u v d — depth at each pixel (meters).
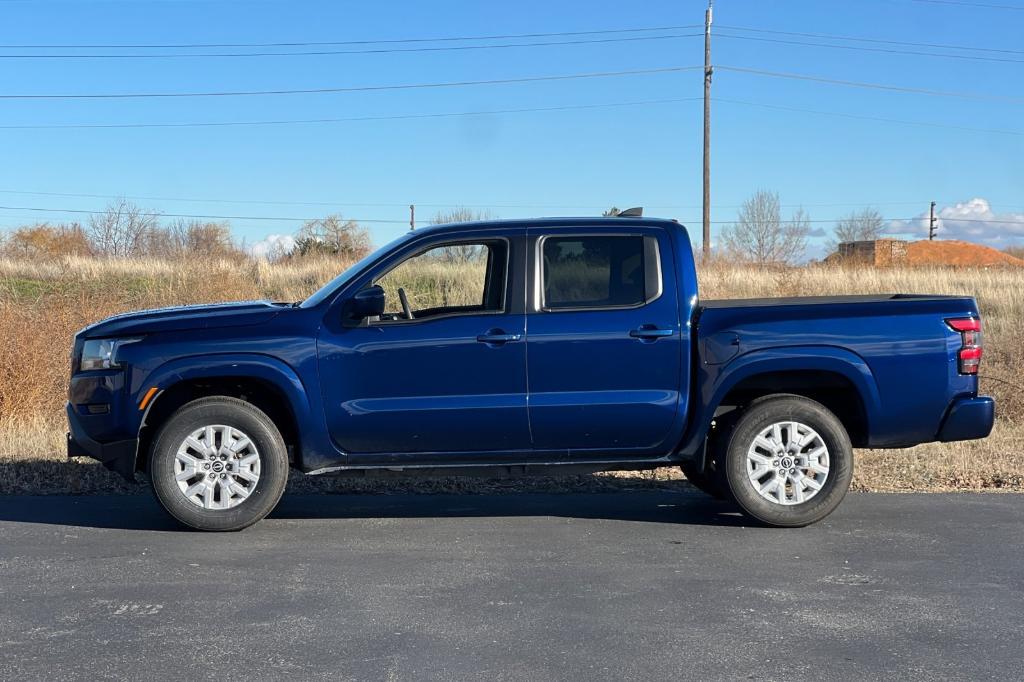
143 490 8.05
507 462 6.85
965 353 6.83
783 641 4.54
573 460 6.87
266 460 6.59
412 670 4.18
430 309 7.29
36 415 10.60
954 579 5.53
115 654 4.36
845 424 7.23
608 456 6.89
